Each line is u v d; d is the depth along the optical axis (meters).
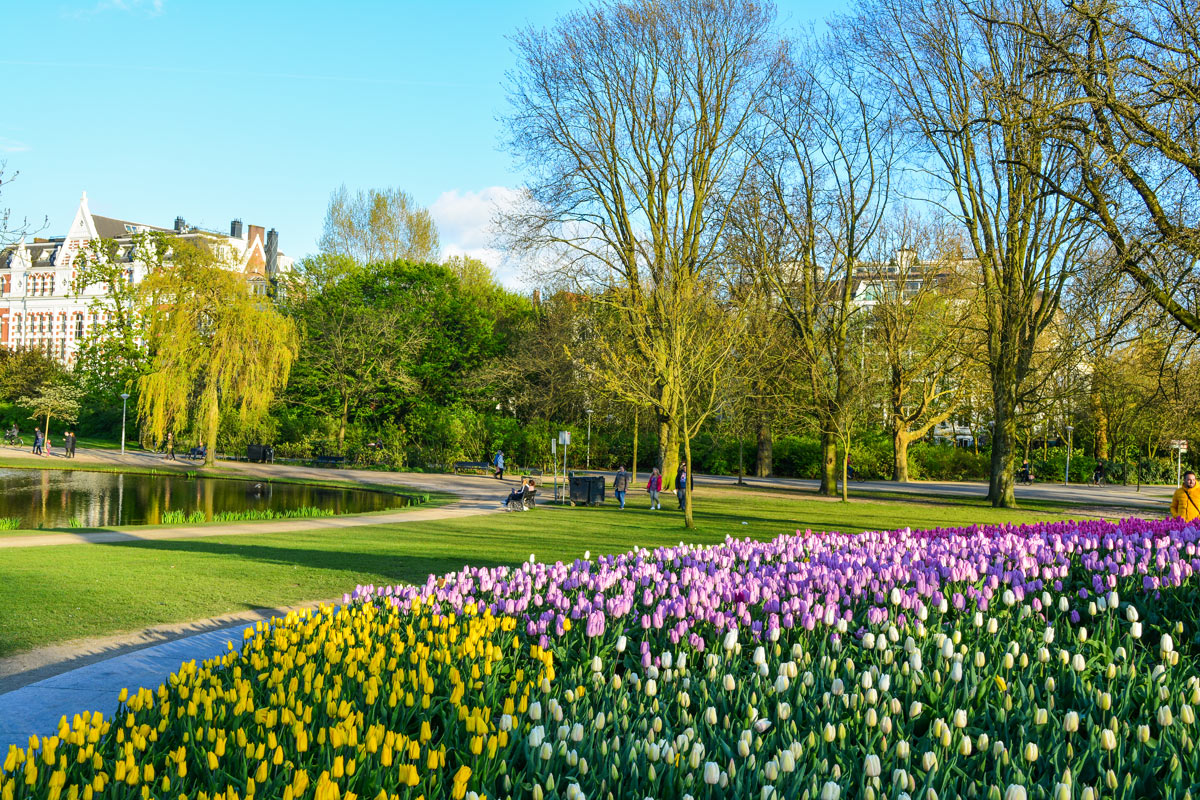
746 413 38.41
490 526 20.95
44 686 6.99
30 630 8.91
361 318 52.91
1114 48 18.19
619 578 7.51
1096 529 11.23
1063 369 29.77
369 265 58.84
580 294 34.72
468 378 53.75
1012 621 6.23
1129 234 17.97
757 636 5.57
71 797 3.19
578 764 3.54
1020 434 42.31
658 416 36.59
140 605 10.20
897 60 29.97
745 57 32.94
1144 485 51.31
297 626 5.85
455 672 4.37
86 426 66.88
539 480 41.12
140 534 17.61
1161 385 20.14
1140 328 18.44
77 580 11.67
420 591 7.20
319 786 3.04
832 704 4.31
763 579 6.70
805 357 33.88
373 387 51.97
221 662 5.41
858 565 7.53
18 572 12.19
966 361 38.88
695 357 22.69
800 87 34.47
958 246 38.84
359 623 5.86
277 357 43.56
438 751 3.65
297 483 36.53
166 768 3.70
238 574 12.46
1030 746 3.50
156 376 42.34
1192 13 17.28
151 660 7.83
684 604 5.86
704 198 34.09
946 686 4.64
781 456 51.62
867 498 33.78
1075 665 4.64
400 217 66.25
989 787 3.24
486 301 64.12
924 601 6.67
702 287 28.41
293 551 15.24
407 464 47.88
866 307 44.41
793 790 3.26
